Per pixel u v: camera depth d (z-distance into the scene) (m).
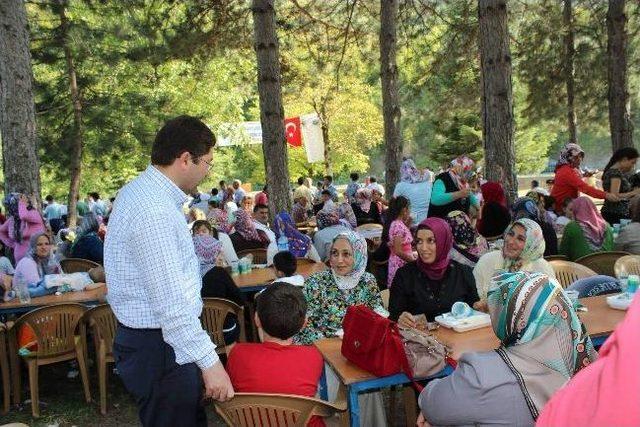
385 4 12.52
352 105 28.31
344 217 9.42
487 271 4.28
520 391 1.91
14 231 7.09
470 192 6.23
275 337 2.73
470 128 28.02
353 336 2.79
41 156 17.05
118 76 18.12
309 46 13.59
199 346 2.21
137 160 19.92
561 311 1.94
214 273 4.94
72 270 7.12
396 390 4.37
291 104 25.92
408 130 35.31
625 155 7.31
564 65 17.45
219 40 10.92
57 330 4.61
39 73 18.91
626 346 0.89
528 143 33.81
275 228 8.52
